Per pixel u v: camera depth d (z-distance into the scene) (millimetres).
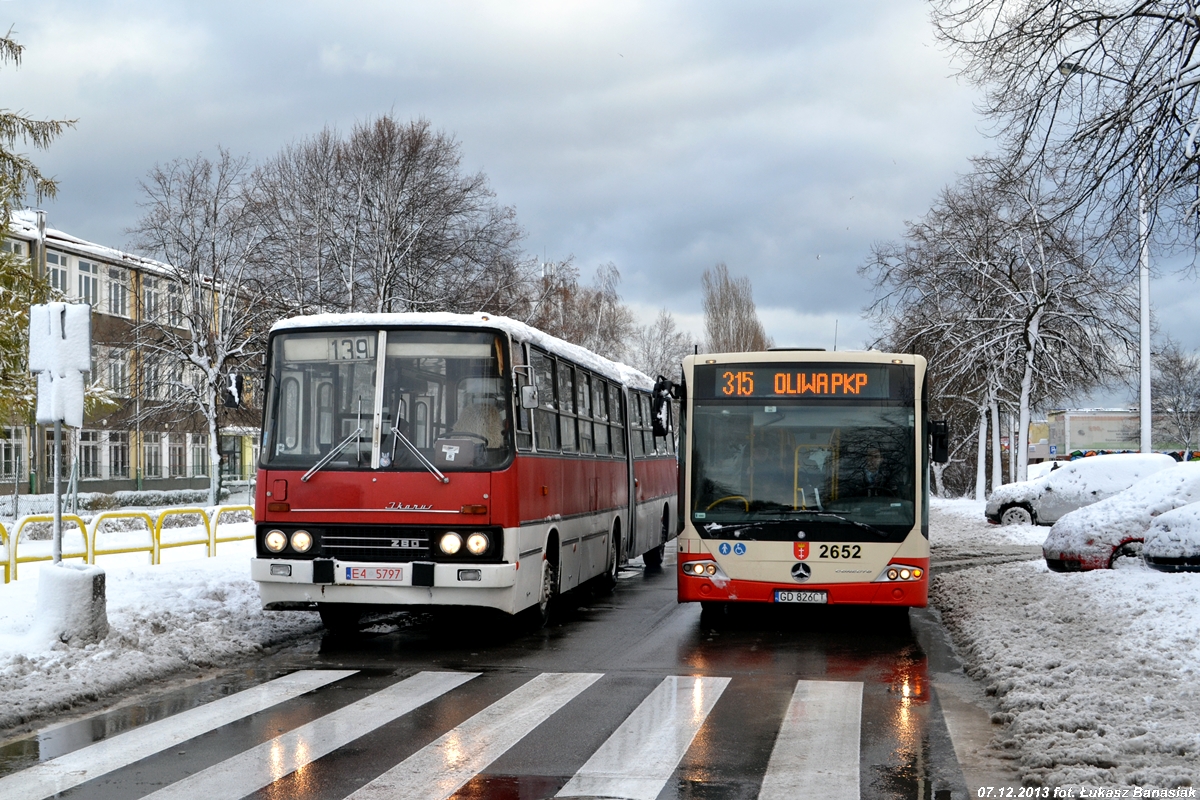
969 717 8992
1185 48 13180
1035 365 41594
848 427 14109
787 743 8102
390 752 7820
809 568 13812
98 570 11359
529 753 7797
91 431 55500
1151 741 7527
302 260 44906
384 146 44719
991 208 41062
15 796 6754
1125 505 18391
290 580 12430
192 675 10891
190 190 44812
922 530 13805
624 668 11391
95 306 52875
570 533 15562
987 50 14172
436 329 12852
